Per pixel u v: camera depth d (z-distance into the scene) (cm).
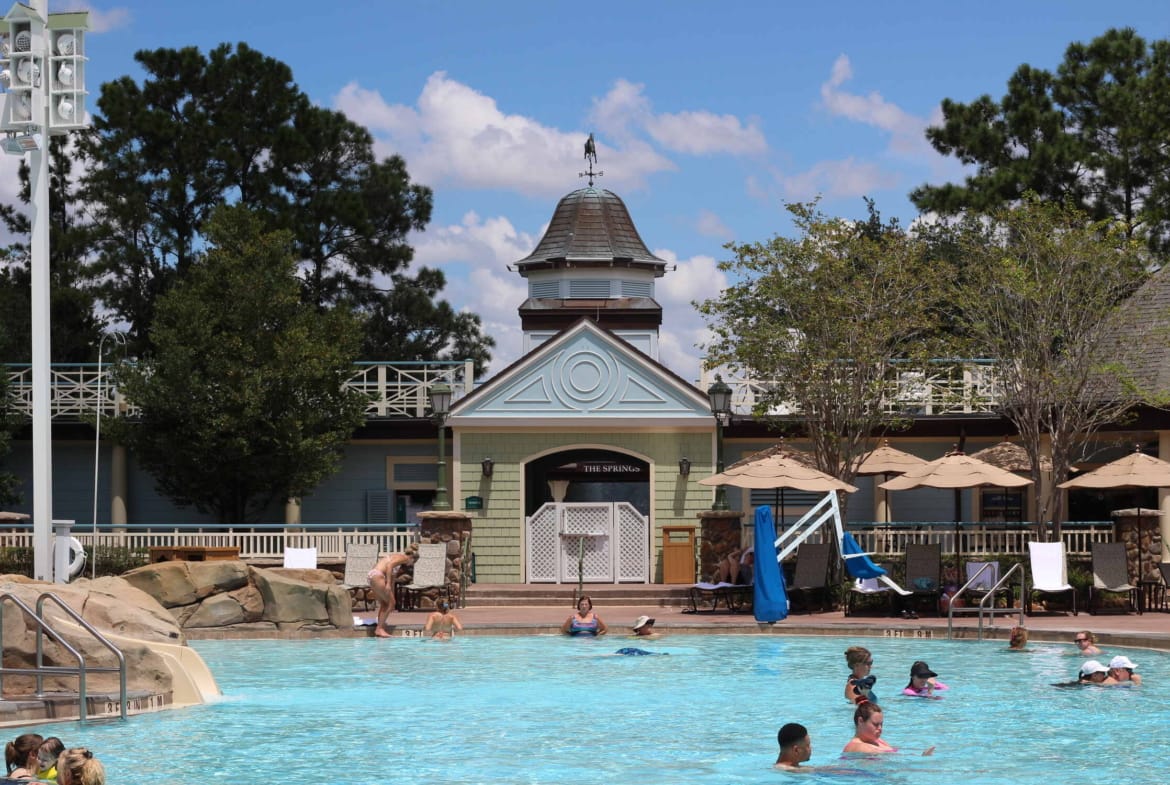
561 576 3278
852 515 3678
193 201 4909
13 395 3625
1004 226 3378
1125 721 1582
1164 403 3075
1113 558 2681
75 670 1579
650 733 1516
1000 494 3669
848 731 1527
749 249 3222
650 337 4478
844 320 3112
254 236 3619
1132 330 3344
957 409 3584
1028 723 1572
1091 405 3130
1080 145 4756
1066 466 3081
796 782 1266
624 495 3722
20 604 1535
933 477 2761
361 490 3731
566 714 1642
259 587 2439
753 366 3228
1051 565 2684
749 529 3569
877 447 3297
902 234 3403
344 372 3547
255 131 4994
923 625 2472
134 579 2416
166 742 1446
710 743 1454
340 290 5184
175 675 1706
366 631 2452
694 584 3177
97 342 4834
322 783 1255
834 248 3216
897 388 3384
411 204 5294
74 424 3650
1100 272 3098
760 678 1947
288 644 2347
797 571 2803
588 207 4612
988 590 2644
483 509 3397
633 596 3005
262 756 1377
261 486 3472
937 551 2716
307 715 1628
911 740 1466
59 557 2486
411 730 1530
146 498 3759
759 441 3584
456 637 2438
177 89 4994
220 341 3456
